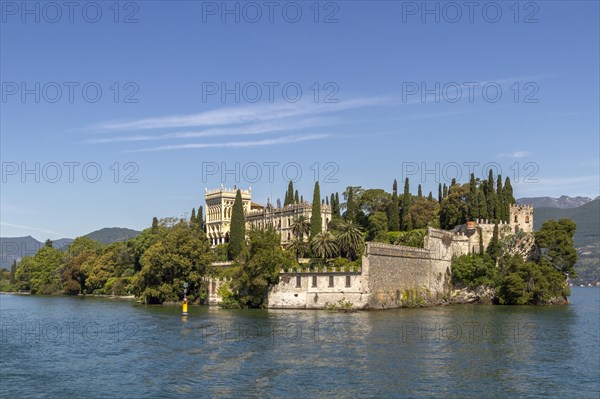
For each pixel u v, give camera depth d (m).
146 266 164.62
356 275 137.88
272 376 63.19
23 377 64.50
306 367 67.31
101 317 124.31
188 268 159.50
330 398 55.50
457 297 176.00
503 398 56.47
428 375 64.12
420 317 119.94
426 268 165.62
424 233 176.75
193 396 56.38
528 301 168.38
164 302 162.75
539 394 57.97
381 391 57.72
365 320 112.69
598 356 76.12
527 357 74.88
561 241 172.88
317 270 141.25
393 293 147.38
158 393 57.44
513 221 193.88
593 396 57.50
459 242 185.12
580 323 113.00
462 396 56.69
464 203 194.25
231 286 148.00
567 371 67.31
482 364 70.00
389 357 73.00
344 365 68.38
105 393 57.78
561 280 170.62
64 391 58.72
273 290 144.88
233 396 56.19
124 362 71.44
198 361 71.12
